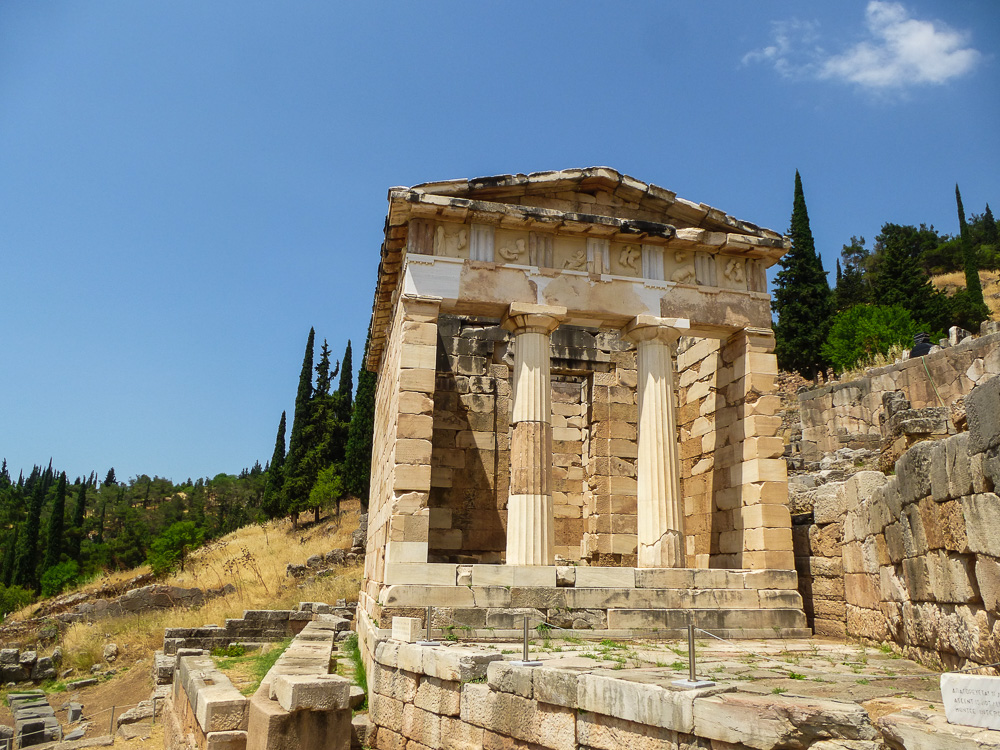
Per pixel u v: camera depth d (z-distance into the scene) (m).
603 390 24.95
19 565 75.12
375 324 24.53
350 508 64.62
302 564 43.28
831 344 47.09
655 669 9.68
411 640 13.05
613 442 24.48
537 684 9.16
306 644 19.22
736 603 16.66
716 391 21.16
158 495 169.75
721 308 19.61
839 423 32.53
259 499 131.62
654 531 17.83
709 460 21.30
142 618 35.34
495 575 15.52
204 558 52.53
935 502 10.23
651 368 18.81
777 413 19.19
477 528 23.23
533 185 18.70
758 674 9.73
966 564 9.38
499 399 24.44
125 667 30.64
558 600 15.46
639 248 19.41
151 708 22.28
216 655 25.45
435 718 11.09
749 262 20.19
